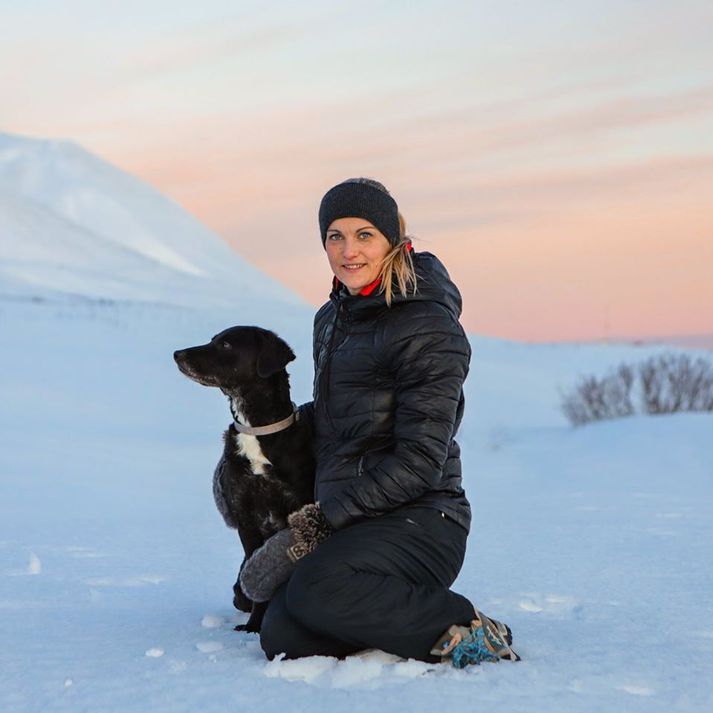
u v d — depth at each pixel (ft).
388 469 12.82
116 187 596.29
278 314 217.15
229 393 15.39
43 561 22.43
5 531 27.71
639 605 17.28
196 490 40.78
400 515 13.03
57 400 79.30
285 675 12.17
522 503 38.40
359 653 12.94
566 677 12.07
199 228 572.92
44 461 47.73
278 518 15.47
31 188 576.61
